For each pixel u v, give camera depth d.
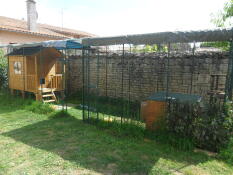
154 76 7.55
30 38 13.34
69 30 21.22
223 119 3.77
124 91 8.44
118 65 8.52
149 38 4.21
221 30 3.47
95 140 4.36
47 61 8.88
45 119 5.94
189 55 6.62
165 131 4.30
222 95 4.16
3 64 10.66
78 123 5.58
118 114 6.41
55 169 3.15
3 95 9.16
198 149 3.93
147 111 4.75
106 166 3.27
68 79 10.26
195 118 4.00
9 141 4.25
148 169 3.17
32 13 14.07
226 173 3.07
